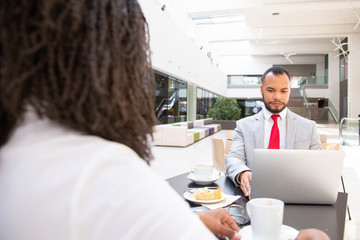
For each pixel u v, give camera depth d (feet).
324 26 47.96
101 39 1.06
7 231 0.91
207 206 3.99
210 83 55.16
